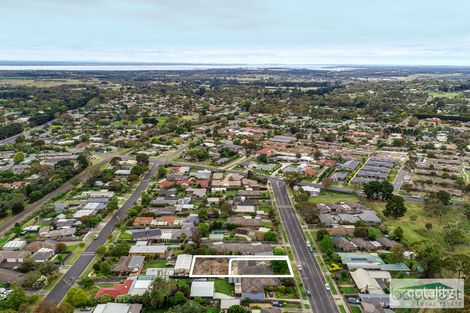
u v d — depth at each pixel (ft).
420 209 644.69
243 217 597.93
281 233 553.23
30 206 653.71
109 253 482.69
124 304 376.68
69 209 637.30
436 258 435.12
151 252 487.61
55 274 436.76
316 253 495.41
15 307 372.79
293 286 420.77
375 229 573.33
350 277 438.40
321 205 647.97
